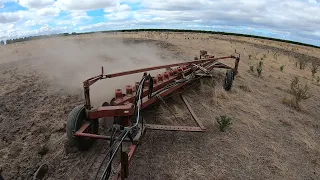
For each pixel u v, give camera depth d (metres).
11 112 5.84
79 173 3.97
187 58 12.83
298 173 4.56
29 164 4.22
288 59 18.86
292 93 8.99
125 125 4.28
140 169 4.14
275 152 5.11
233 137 5.46
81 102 6.43
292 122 6.69
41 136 4.96
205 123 5.92
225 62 13.30
